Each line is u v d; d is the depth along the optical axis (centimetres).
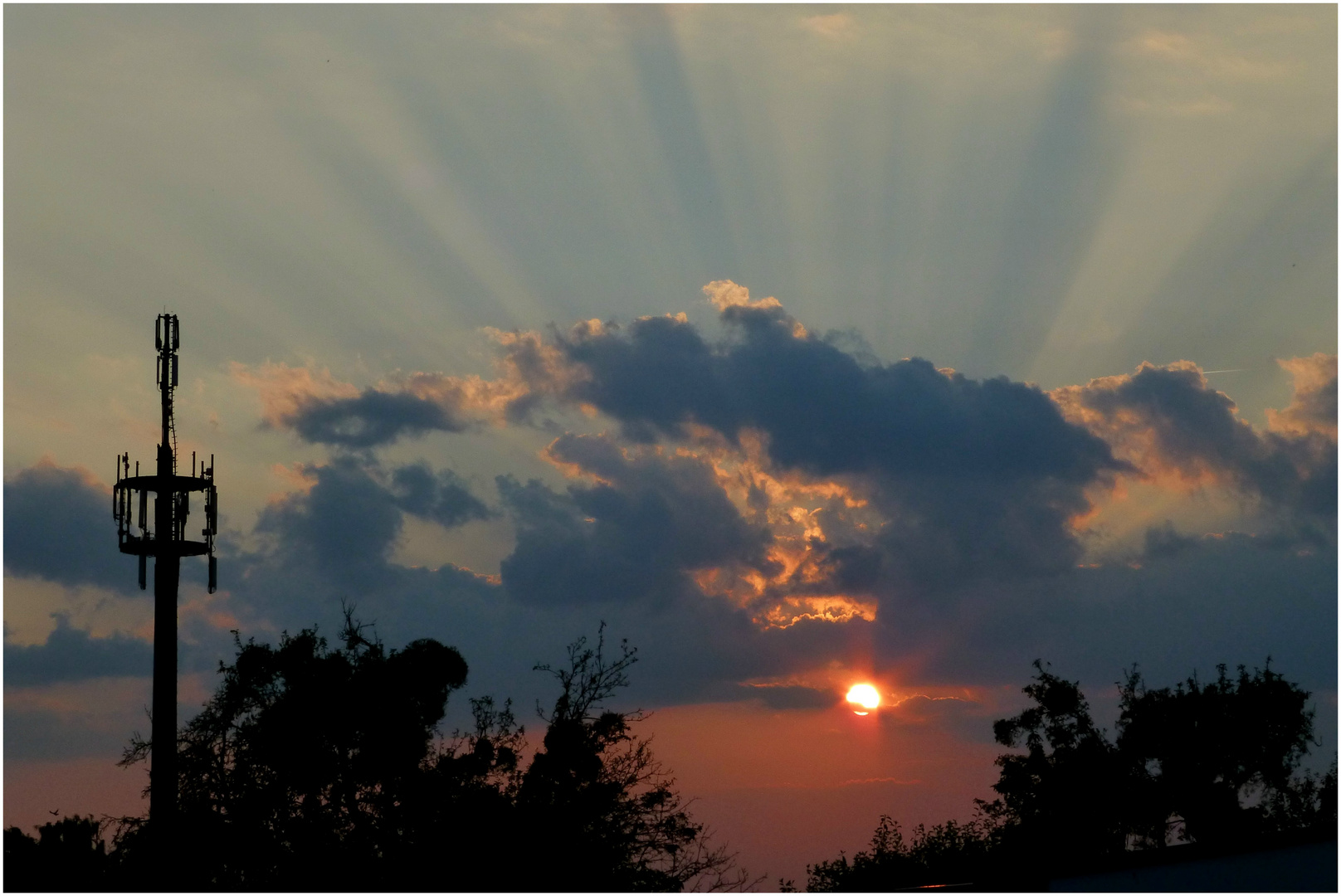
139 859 3934
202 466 5169
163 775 4253
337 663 4378
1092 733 7169
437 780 4197
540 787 4156
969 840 6022
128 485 5072
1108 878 2861
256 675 4397
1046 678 7294
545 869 3947
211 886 3825
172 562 5044
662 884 3981
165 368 5325
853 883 5156
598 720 4284
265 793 4181
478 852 3972
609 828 4075
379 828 4175
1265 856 3011
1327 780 6775
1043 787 6975
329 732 4244
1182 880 2788
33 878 3531
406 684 4294
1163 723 7000
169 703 4716
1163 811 6975
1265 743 6856
